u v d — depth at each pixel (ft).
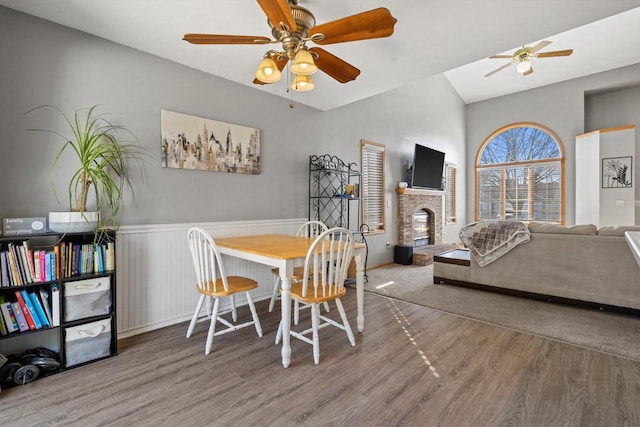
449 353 7.60
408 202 19.88
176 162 9.55
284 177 12.82
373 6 6.84
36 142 7.31
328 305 10.95
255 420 5.25
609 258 10.09
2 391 6.03
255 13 7.11
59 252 6.76
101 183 8.14
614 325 9.25
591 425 5.08
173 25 7.59
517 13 7.05
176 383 6.34
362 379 6.48
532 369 6.84
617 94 22.06
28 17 7.18
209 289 7.80
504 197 26.09
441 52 8.86
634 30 17.69
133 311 8.70
